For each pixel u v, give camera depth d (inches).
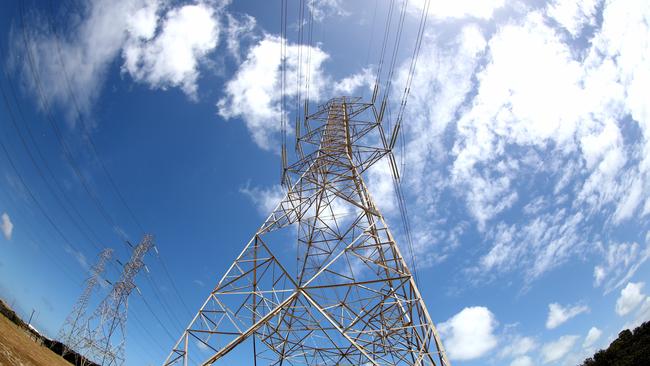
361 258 781.3
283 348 818.2
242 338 677.3
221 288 748.6
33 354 941.2
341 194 925.2
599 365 2379.4
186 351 664.4
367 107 1145.4
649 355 1951.3
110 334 2078.0
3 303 1624.0
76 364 1756.9
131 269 2239.2
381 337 754.2
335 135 1081.4
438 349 585.9
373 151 980.6
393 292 709.9
